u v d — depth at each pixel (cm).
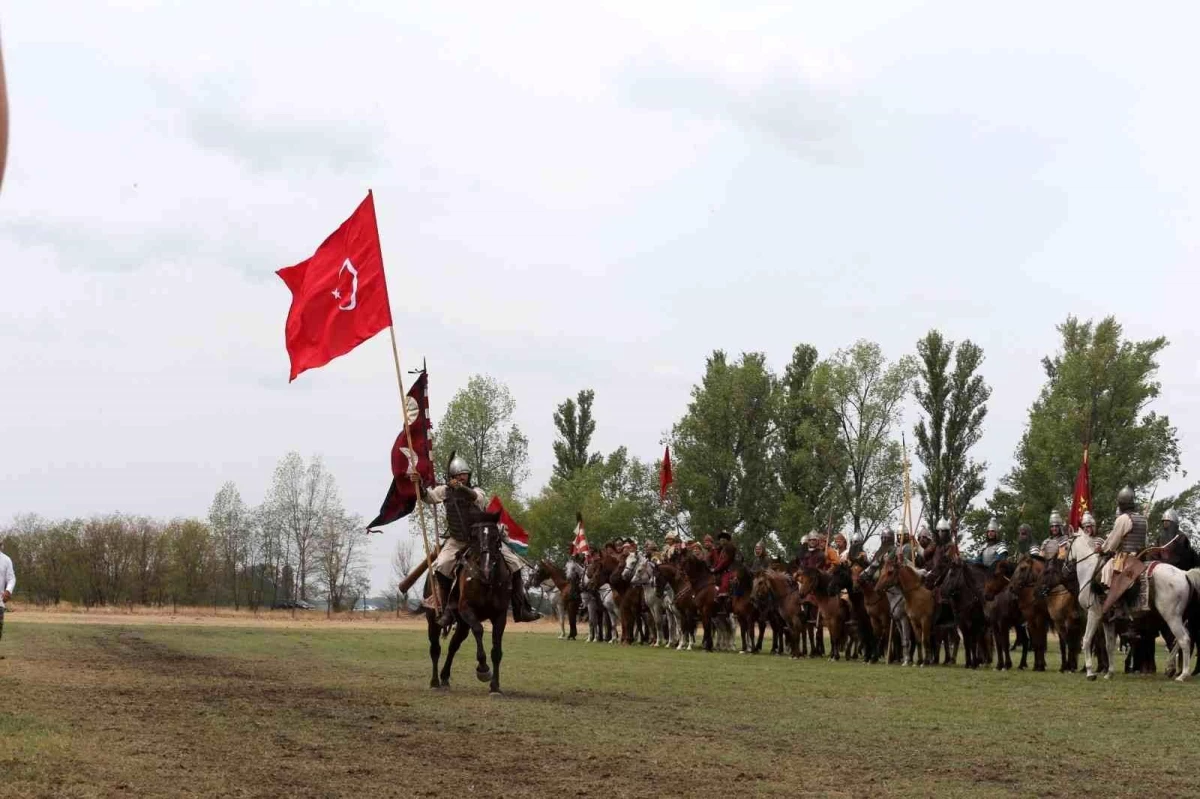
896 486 8069
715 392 8694
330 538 10600
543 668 2736
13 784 1036
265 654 3180
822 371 8119
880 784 1119
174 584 10288
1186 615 2511
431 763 1224
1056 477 6800
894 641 3288
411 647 3606
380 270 2128
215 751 1284
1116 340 6806
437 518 2116
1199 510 6738
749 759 1269
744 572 3875
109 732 1423
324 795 1036
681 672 2628
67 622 5675
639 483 11156
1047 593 2745
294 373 2161
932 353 7256
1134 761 1272
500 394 10412
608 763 1234
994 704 1897
